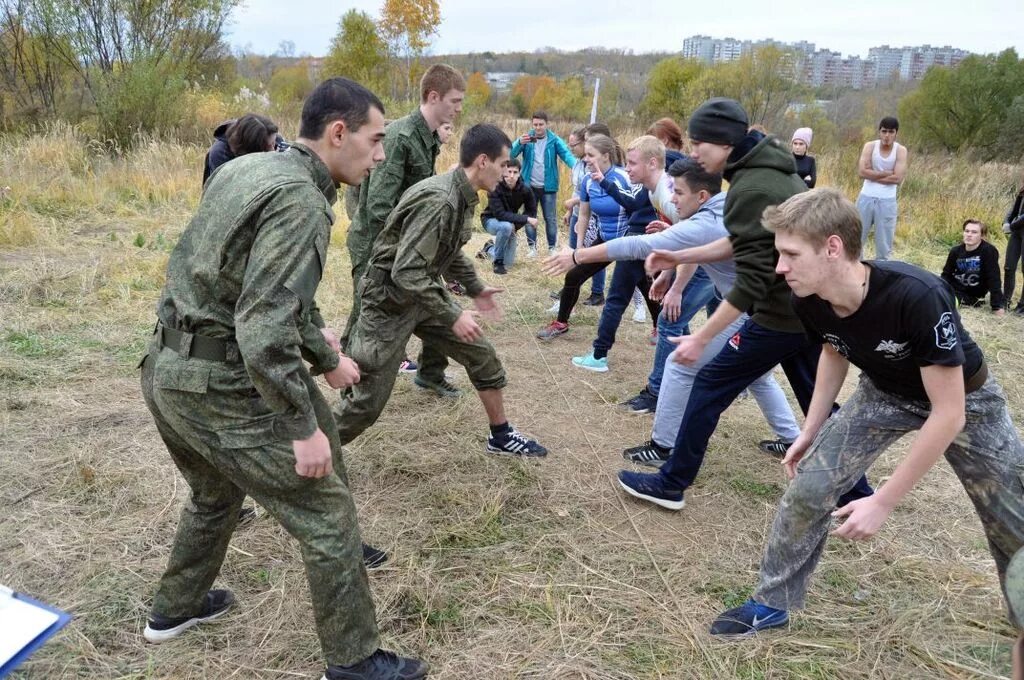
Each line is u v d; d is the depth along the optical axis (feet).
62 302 19.33
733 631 8.75
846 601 9.45
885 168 28.14
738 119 9.90
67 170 32.48
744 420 14.90
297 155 6.97
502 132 10.40
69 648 8.01
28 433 12.64
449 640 8.50
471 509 11.18
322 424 7.86
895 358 7.37
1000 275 24.38
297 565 9.61
